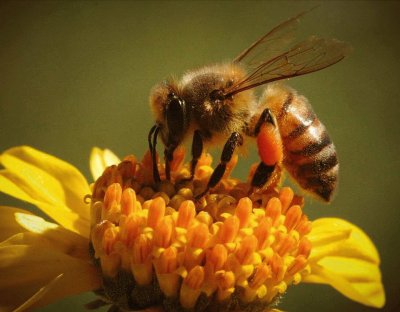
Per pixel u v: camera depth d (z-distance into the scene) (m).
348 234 0.06
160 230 0.05
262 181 0.06
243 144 0.06
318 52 0.06
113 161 0.07
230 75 0.06
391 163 0.10
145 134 0.10
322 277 0.06
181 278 0.05
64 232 0.06
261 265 0.05
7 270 0.05
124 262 0.05
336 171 0.06
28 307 0.05
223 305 0.05
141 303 0.05
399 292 0.10
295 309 0.09
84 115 0.10
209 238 0.05
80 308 0.09
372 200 0.10
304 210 0.10
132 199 0.05
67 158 0.10
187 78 0.06
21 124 0.10
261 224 0.05
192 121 0.06
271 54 0.07
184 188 0.06
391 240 0.10
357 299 0.06
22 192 0.06
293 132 0.06
